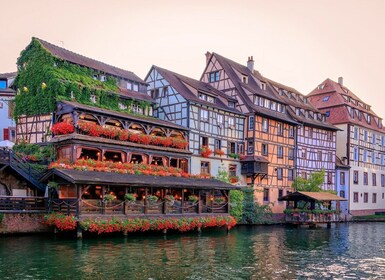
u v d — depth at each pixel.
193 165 32.38
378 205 51.97
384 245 22.80
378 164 52.81
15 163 23.05
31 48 29.06
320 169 43.78
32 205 21.83
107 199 22.05
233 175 35.56
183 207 25.70
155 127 30.22
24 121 28.36
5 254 16.52
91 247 18.62
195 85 35.50
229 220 27.31
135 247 19.28
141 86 34.28
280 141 39.34
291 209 35.34
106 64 33.41
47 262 15.33
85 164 24.00
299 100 46.09
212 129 34.34
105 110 27.47
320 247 21.64
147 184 23.73
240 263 16.53
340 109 48.62
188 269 15.13
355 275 15.03
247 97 37.91
